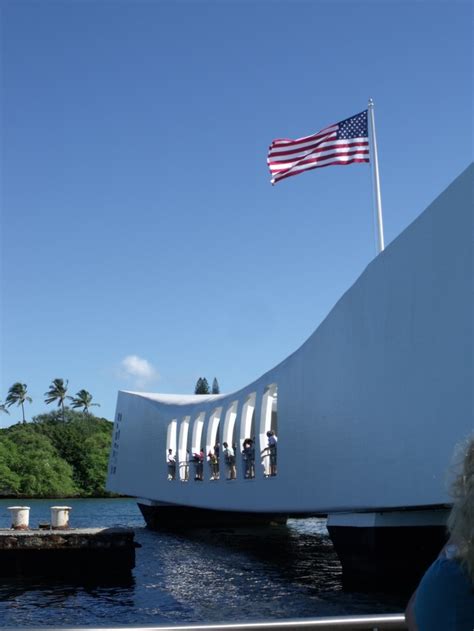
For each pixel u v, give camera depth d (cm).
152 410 3869
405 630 252
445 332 1336
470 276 1270
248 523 4019
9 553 1894
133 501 7950
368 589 1667
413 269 1457
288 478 2105
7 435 8669
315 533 3625
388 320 1551
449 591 177
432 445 1362
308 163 2070
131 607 1518
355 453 1688
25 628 234
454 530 181
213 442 3033
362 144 2070
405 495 1455
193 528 3916
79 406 10731
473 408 1240
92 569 1916
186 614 1425
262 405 2397
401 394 1488
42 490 8231
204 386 12862
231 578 1950
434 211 1389
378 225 2027
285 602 1523
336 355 1817
